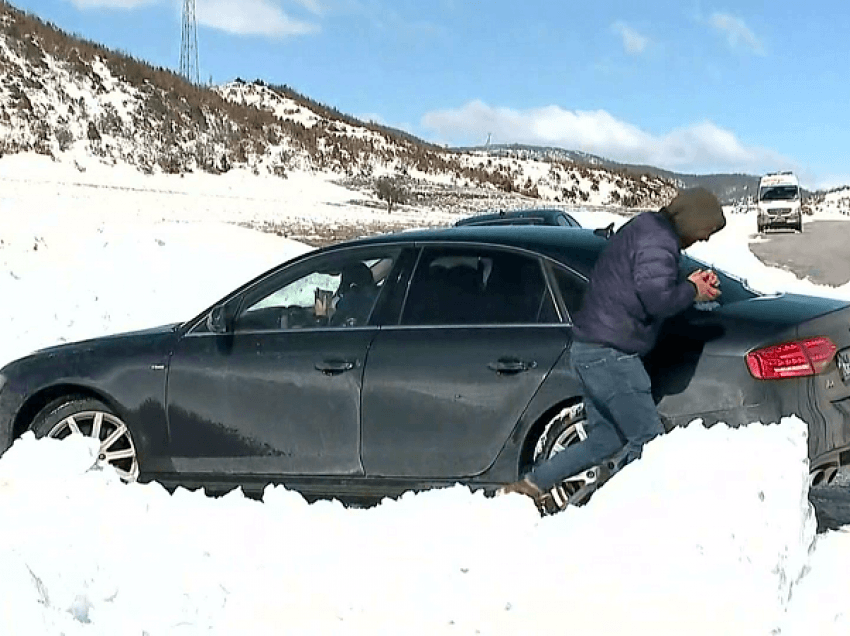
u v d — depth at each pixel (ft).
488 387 18.69
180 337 21.16
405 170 219.00
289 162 193.06
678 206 16.76
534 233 20.20
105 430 21.62
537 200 212.84
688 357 17.65
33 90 172.86
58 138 161.07
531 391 18.43
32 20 200.54
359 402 19.51
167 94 196.95
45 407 21.91
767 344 17.43
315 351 19.93
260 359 20.29
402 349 19.34
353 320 20.08
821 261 98.27
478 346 18.88
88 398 21.72
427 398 19.04
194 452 20.80
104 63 197.16
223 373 20.51
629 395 16.84
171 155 172.14
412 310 19.69
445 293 19.61
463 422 18.85
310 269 20.84
